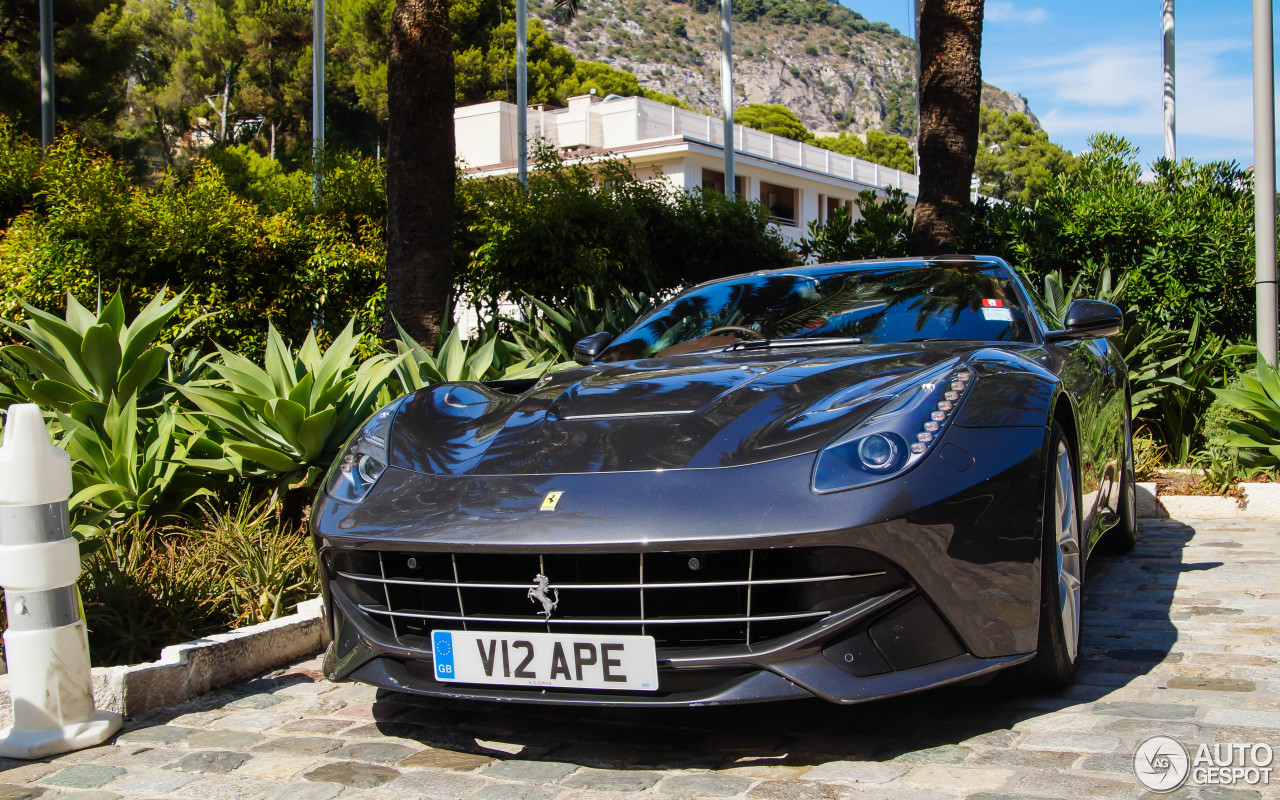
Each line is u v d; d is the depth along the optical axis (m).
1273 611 3.23
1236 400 5.53
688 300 3.85
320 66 18.38
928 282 3.58
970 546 2.12
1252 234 7.08
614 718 2.54
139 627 3.24
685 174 29.27
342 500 2.49
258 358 8.38
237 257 8.39
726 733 2.38
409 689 2.29
